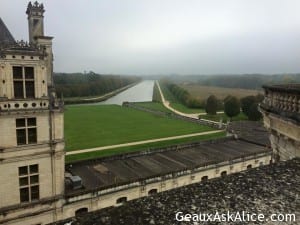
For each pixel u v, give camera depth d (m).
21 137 26.47
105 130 76.06
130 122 90.62
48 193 28.25
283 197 8.49
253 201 8.30
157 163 40.72
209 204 8.20
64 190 29.45
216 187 9.27
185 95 150.88
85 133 71.69
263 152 45.25
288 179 9.73
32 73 26.25
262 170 10.61
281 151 14.12
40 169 27.66
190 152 46.53
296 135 12.49
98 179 34.19
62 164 28.80
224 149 48.56
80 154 51.44
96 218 7.65
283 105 13.51
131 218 7.61
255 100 87.25
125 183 32.28
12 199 26.53
